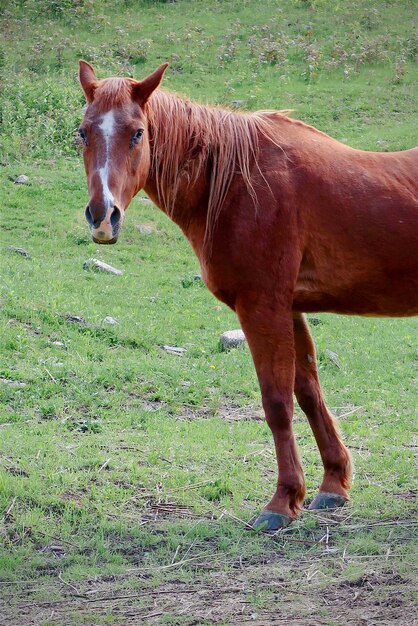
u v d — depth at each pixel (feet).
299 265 20.42
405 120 78.74
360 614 15.62
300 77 87.61
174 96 21.12
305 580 17.28
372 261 20.47
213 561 18.40
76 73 86.33
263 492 22.59
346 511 21.18
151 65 90.33
